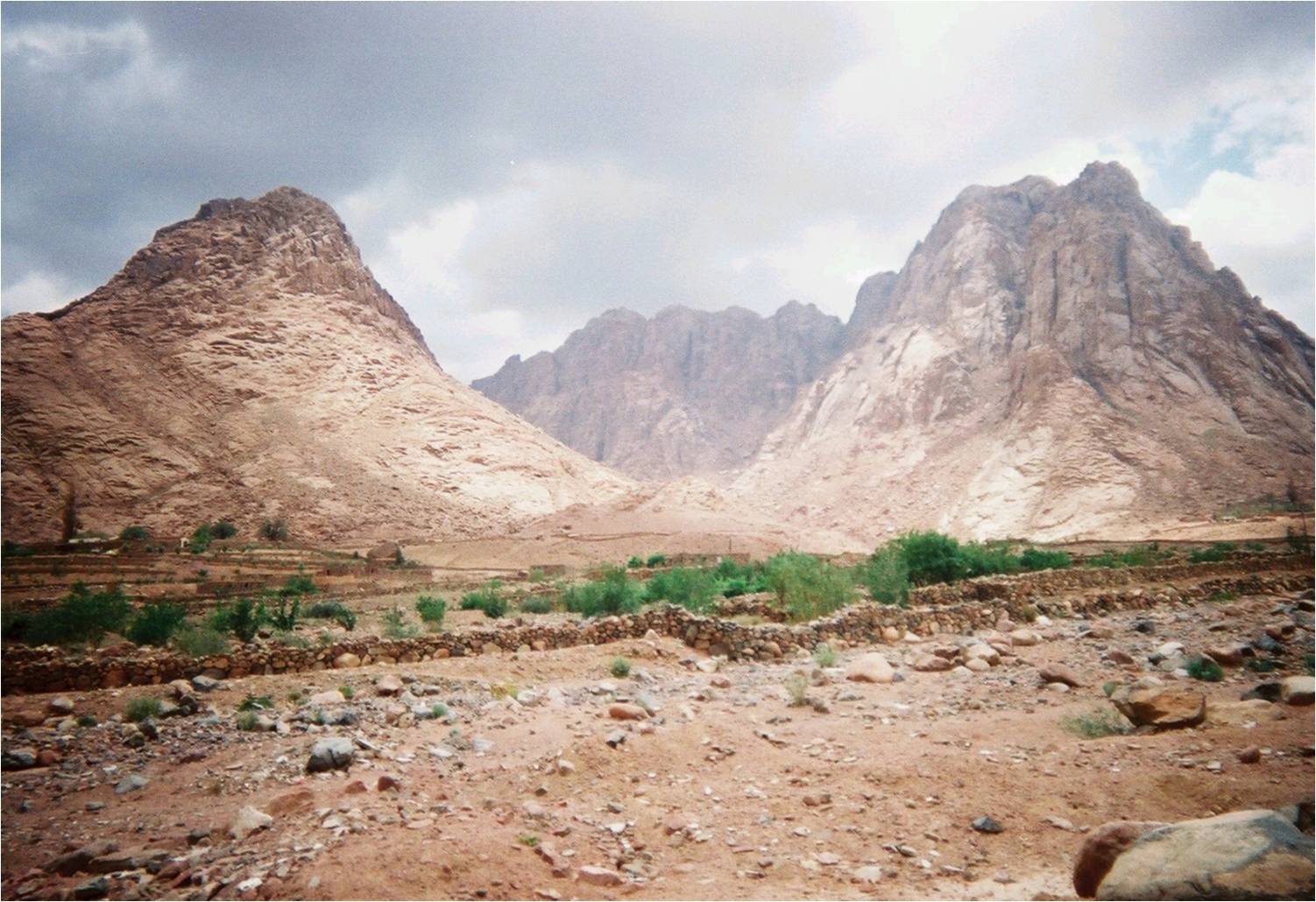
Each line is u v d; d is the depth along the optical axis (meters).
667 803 7.24
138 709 11.02
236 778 8.20
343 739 8.55
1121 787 7.16
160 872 5.97
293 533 101.06
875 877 5.81
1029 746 8.61
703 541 92.75
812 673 12.95
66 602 19.98
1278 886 4.53
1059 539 113.38
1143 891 4.80
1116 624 18.34
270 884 5.44
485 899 5.32
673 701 11.20
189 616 29.44
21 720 10.90
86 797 8.09
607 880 5.72
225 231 164.25
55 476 97.00
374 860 5.61
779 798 7.37
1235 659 12.85
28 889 5.91
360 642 14.68
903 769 7.86
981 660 13.86
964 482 148.88
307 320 153.38
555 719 10.04
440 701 11.06
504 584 44.53
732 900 5.51
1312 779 6.83
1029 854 6.15
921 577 25.61
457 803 7.02
